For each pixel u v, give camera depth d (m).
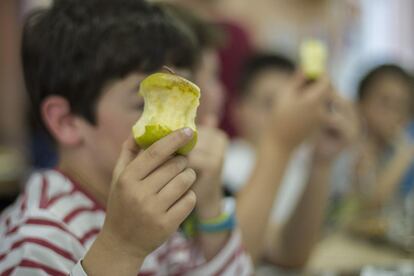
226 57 2.83
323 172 1.88
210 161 1.23
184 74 1.15
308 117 1.58
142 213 0.77
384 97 3.39
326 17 5.30
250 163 2.48
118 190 0.78
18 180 3.44
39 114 1.17
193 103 0.82
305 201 1.88
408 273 1.35
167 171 0.79
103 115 1.06
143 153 0.79
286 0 5.15
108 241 0.80
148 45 1.07
